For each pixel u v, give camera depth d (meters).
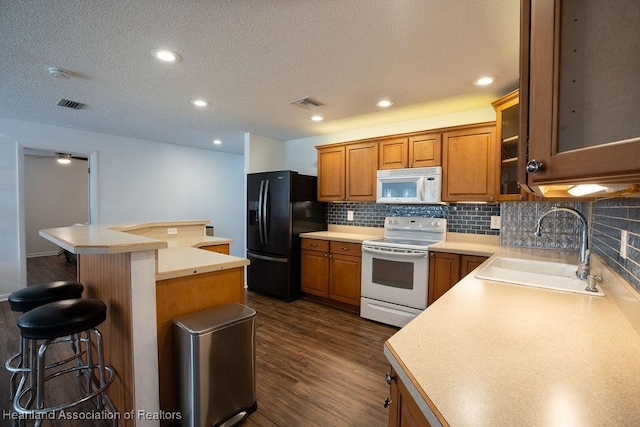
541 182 0.64
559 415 0.56
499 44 1.86
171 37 1.82
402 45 1.89
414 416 0.75
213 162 6.07
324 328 3.06
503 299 1.26
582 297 1.29
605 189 0.82
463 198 2.89
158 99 2.91
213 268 1.83
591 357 0.78
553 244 2.69
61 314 1.39
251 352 1.78
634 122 0.53
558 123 0.60
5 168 3.72
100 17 1.62
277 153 4.78
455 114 3.28
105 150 4.59
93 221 4.51
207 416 1.58
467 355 0.79
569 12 0.60
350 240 3.45
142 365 1.53
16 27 1.71
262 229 4.06
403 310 3.01
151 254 1.55
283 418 1.77
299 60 2.10
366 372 2.26
